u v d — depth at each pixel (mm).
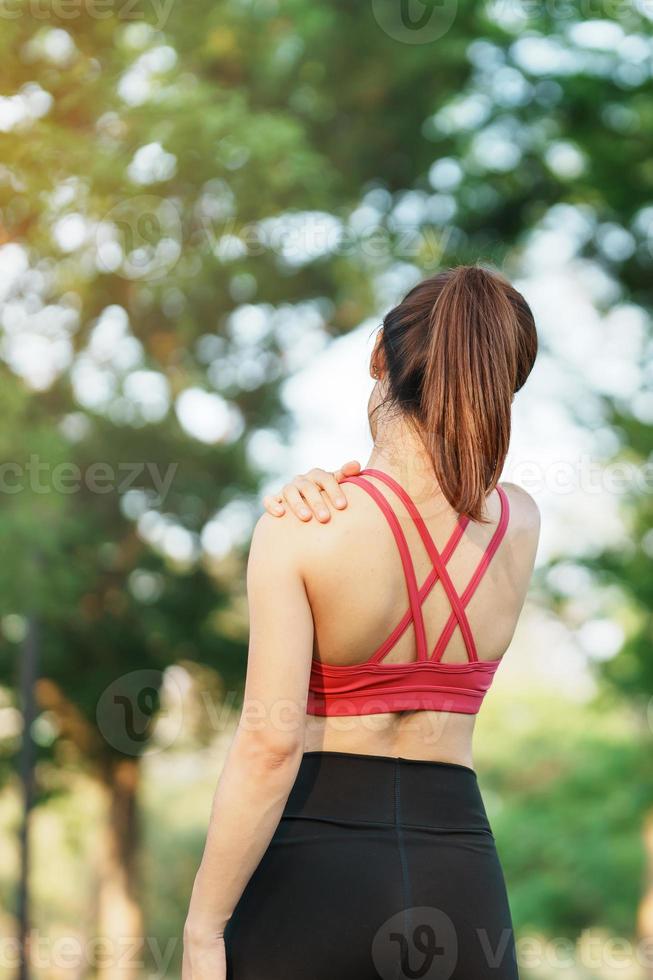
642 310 16172
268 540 1980
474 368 2016
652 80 14891
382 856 1930
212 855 1922
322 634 1978
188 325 13414
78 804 16250
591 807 20906
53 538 11375
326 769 1980
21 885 11375
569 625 17062
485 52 14828
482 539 2125
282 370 14570
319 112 14133
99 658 14258
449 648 2059
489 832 2082
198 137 11328
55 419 12812
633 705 17797
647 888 19047
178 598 14641
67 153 10398
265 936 1906
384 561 1986
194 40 12766
